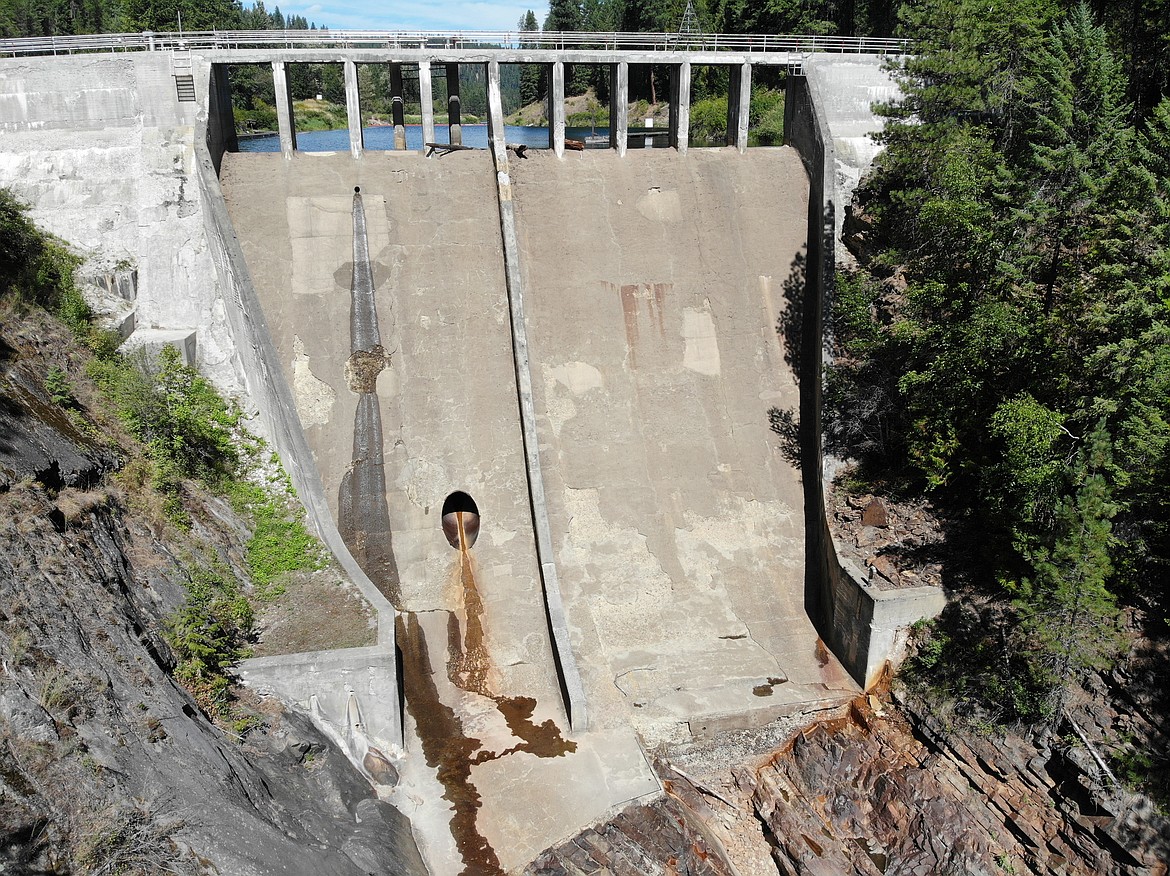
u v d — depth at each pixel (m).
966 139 29.75
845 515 27.45
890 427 28.25
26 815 12.58
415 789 21.53
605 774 22.06
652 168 33.91
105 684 15.98
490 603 26.03
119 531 20.97
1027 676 21.78
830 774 23.22
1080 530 20.16
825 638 26.67
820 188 32.81
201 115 29.55
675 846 20.41
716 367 31.03
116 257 28.20
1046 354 23.50
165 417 25.52
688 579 27.55
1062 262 25.28
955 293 26.22
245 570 24.33
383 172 31.53
